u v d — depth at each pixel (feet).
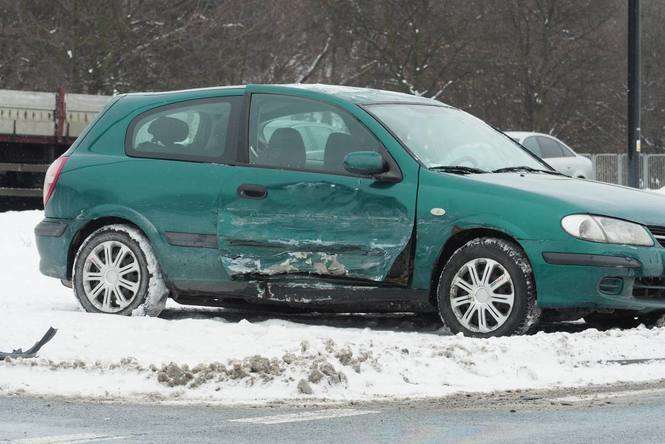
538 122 226.17
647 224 41.24
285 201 44.27
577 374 33.86
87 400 30.53
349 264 43.21
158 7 186.70
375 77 220.84
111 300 47.11
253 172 44.96
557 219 40.45
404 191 42.52
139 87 183.73
